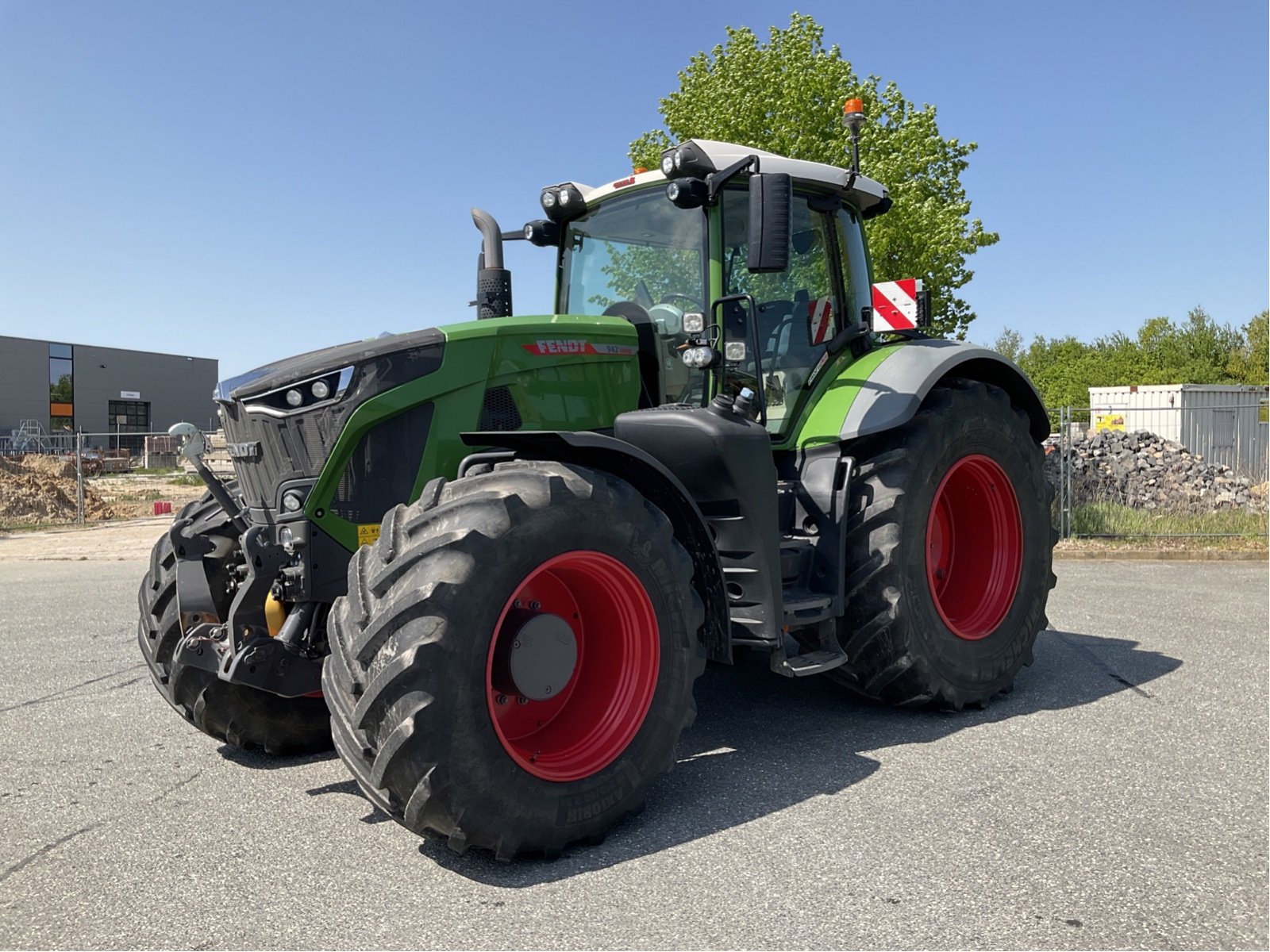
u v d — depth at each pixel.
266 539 3.04
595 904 2.35
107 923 2.29
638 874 2.53
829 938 2.17
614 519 2.82
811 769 3.34
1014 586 4.30
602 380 3.61
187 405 50.38
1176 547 9.88
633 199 4.10
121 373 47.41
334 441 3.02
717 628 3.18
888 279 12.69
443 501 2.69
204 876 2.55
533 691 2.70
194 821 2.97
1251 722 3.81
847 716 4.01
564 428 3.47
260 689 3.45
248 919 2.30
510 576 2.59
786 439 4.07
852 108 4.09
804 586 3.81
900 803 2.99
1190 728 3.73
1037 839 2.69
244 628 3.07
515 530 2.60
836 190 4.42
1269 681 4.46
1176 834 2.71
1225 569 8.78
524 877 2.53
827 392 4.20
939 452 4.01
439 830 2.49
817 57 12.84
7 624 6.67
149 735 3.95
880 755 3.48
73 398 45.69
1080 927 2.20
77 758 3.63
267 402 3.07
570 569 2.82
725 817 2.91
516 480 2.72
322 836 2.84
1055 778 3.18
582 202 4.27
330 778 3.39
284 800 3.16
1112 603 6.79
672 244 3.91
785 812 2.93
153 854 2.71
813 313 4.29
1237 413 15.10
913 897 2.36
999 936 2.16
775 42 13.34
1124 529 10.61
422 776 2.42
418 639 2.44
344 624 2.66
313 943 2.18
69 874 2.58
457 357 3.23
